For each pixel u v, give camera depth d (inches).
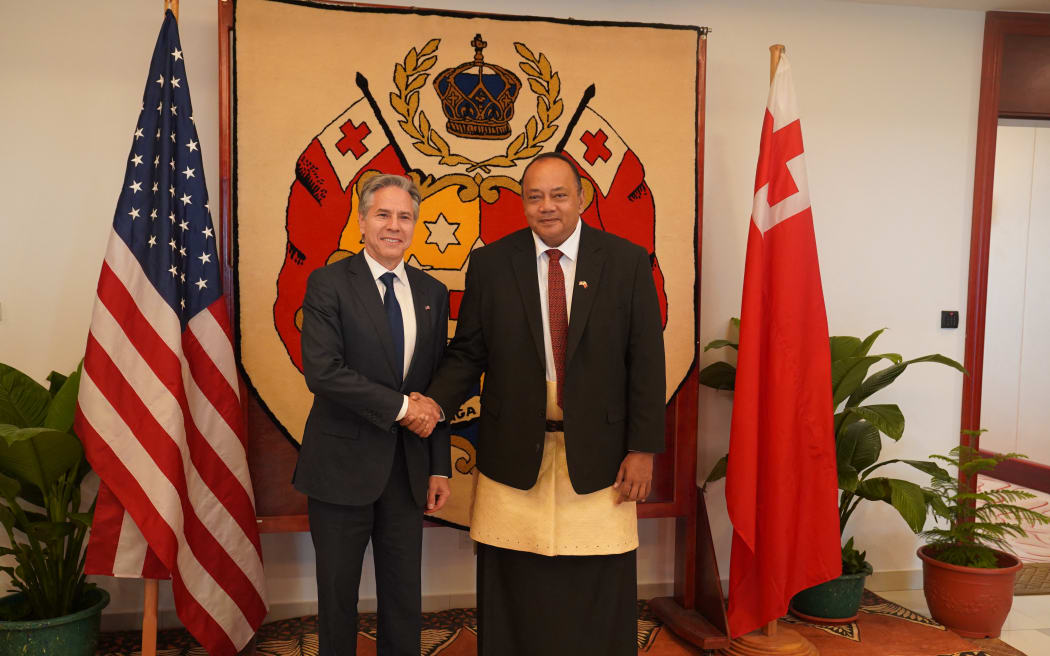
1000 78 141.6
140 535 97.0
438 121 116.0
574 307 86.2
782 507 108.0
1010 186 238.5
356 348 85.4
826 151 138.1
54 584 102.2
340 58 113.0
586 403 86.2
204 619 101.5
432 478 91.8
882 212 140.3
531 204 85.1
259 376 111.8
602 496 89.3
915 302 142.0
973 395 143.7
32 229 116.9
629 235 120.3
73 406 99.7
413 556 90.3
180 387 98.2
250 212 111.0
